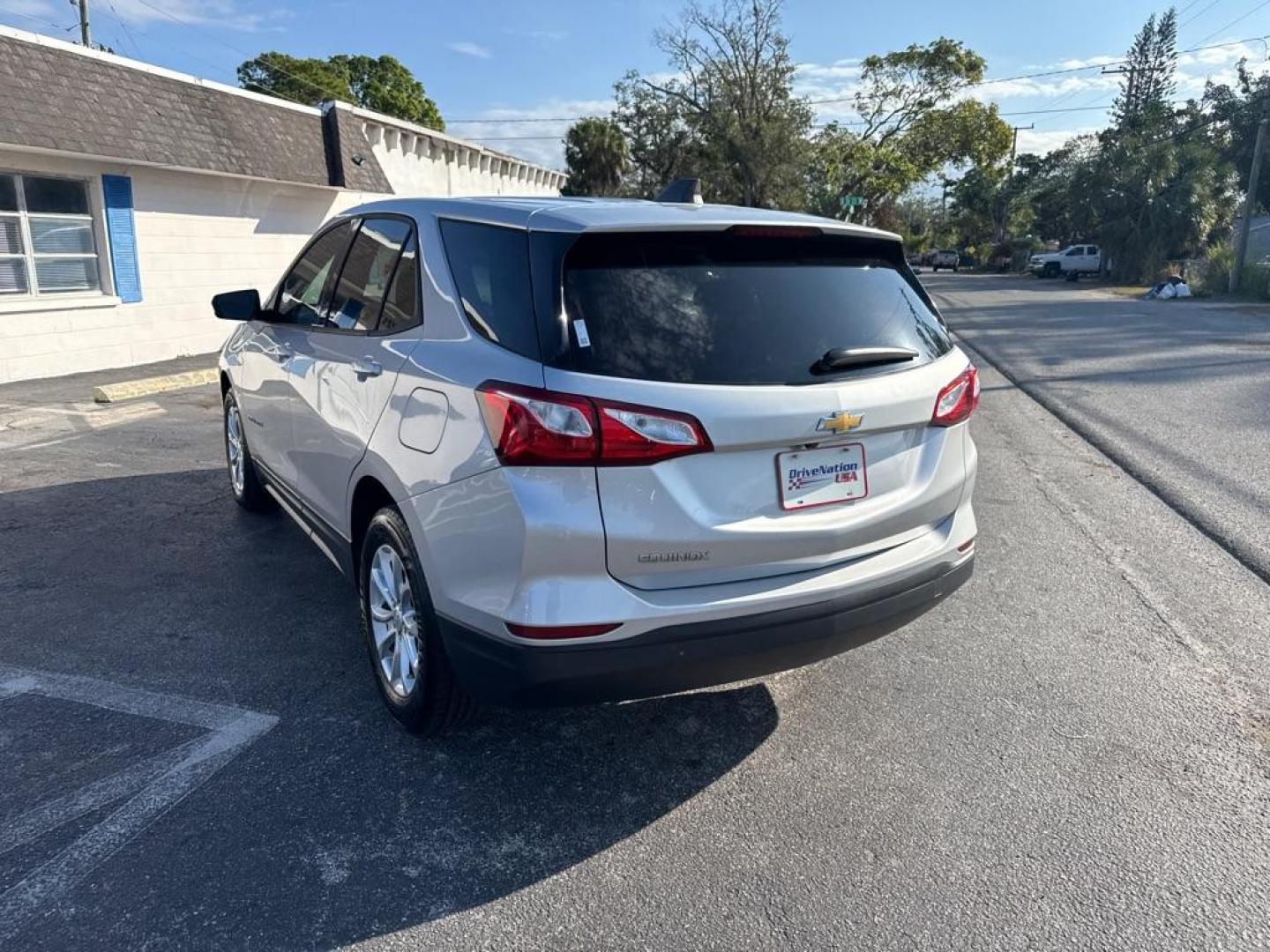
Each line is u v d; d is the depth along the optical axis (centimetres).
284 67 4509
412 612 321
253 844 274
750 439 267
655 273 279
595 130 4200
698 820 292
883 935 244
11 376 1141
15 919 241
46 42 1166
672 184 378
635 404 254
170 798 295
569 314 264
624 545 257
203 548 529
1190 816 297
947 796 307
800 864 272
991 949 239
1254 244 3969
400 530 314
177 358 1409
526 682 261
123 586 471
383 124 1969
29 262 1167
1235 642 429
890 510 304
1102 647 422
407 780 309
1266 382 1158
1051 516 621
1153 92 5931
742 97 3947
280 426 454
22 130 1089
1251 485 686
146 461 730
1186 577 509
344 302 392
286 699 361
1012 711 363
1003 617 455
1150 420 927
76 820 283
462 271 303
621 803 300
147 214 1332
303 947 235
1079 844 283
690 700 369
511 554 259
